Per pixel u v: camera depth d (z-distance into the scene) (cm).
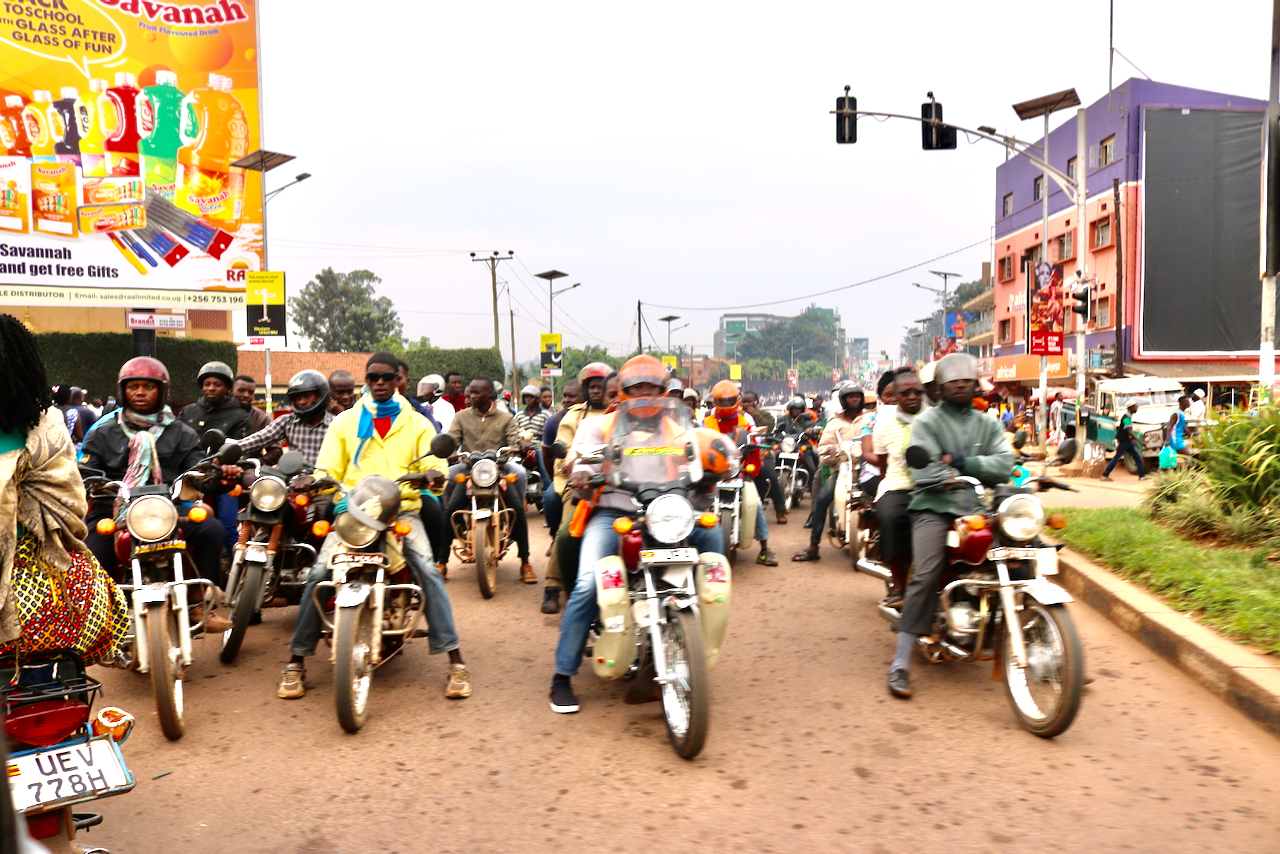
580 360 9312
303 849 338
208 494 557
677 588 436
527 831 350
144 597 441
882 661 570
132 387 517
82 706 285
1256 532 764
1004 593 455
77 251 2130
